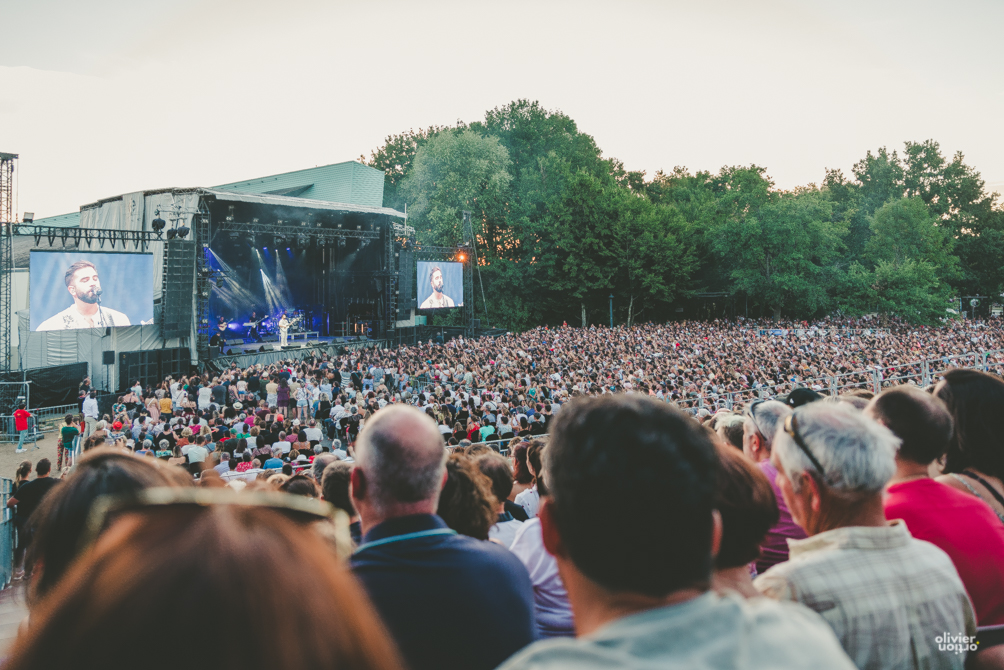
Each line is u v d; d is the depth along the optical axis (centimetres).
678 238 6112
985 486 285
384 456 229
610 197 5775
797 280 5528
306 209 3572
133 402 2184
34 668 56
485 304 5269
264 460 1258
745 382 2069
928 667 178
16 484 852
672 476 116
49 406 2420
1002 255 7394
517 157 6919
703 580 119
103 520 72
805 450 204
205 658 55
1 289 2459
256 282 4091
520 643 222
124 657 54
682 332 4394
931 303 5153
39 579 163
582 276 5616
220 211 3400
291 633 58
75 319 2478
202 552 60
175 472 194
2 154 2369
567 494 123
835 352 3067
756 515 200
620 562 115
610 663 97
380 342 4003
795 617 117
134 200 3112
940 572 190
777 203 5800
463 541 233
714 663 99
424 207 5334
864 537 190
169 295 2786
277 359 3338
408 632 204
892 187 8244
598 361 2872
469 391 2158
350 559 223
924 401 262
